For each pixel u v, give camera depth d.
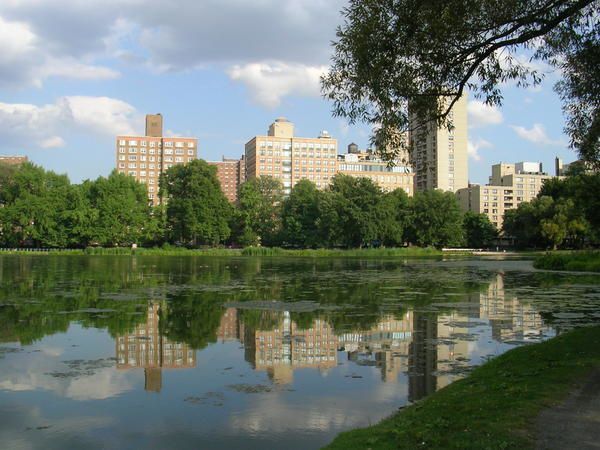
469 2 13.90
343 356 15.71
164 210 115.25
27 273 49.28
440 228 120.69
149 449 9.03
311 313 23.95
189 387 12.52
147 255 101.19
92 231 104.94
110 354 15.84
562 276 46.28
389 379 13.18
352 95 15.57
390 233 112.50
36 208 104.81
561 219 100.75
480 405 9.37
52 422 10.29
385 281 41.53
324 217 112.12
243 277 45.41
